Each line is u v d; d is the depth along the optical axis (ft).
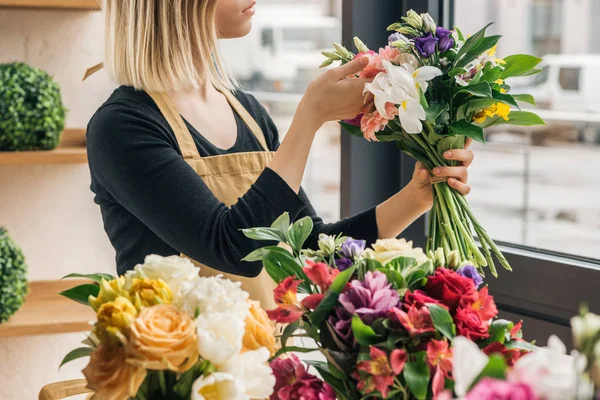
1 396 8.30
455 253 3.21
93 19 8.33
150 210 4.51
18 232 8.34
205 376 2.78
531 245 6.29
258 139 5.45
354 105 4.22
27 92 7.36
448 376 2.70
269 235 3.34
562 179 6.05
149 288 2.89
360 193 7.11
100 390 2.70
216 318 2.78
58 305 7.76
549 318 5.86
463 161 4.31
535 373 1.96
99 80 8.42
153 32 4.80
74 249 8.48
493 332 2.87
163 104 4.94
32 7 7.94
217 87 5.53
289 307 2.97
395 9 7.01
